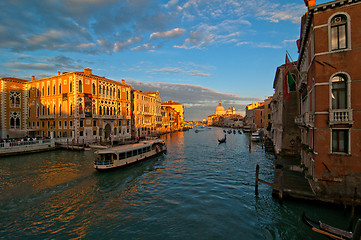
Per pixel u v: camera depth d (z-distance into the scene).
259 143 44.97
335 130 10.47
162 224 10.64
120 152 20.81
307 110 14.26
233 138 58.62
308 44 13.23
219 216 11.40
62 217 11.26
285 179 13.87
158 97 68.19
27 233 9.77
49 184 16.06
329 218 10.27
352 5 9.95
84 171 19.75
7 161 23.73
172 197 13.98
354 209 9.85
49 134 37.56
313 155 11.62
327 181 10.56
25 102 40.12
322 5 10.38
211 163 24.25
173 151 33.81
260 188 15.42
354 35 9.94
